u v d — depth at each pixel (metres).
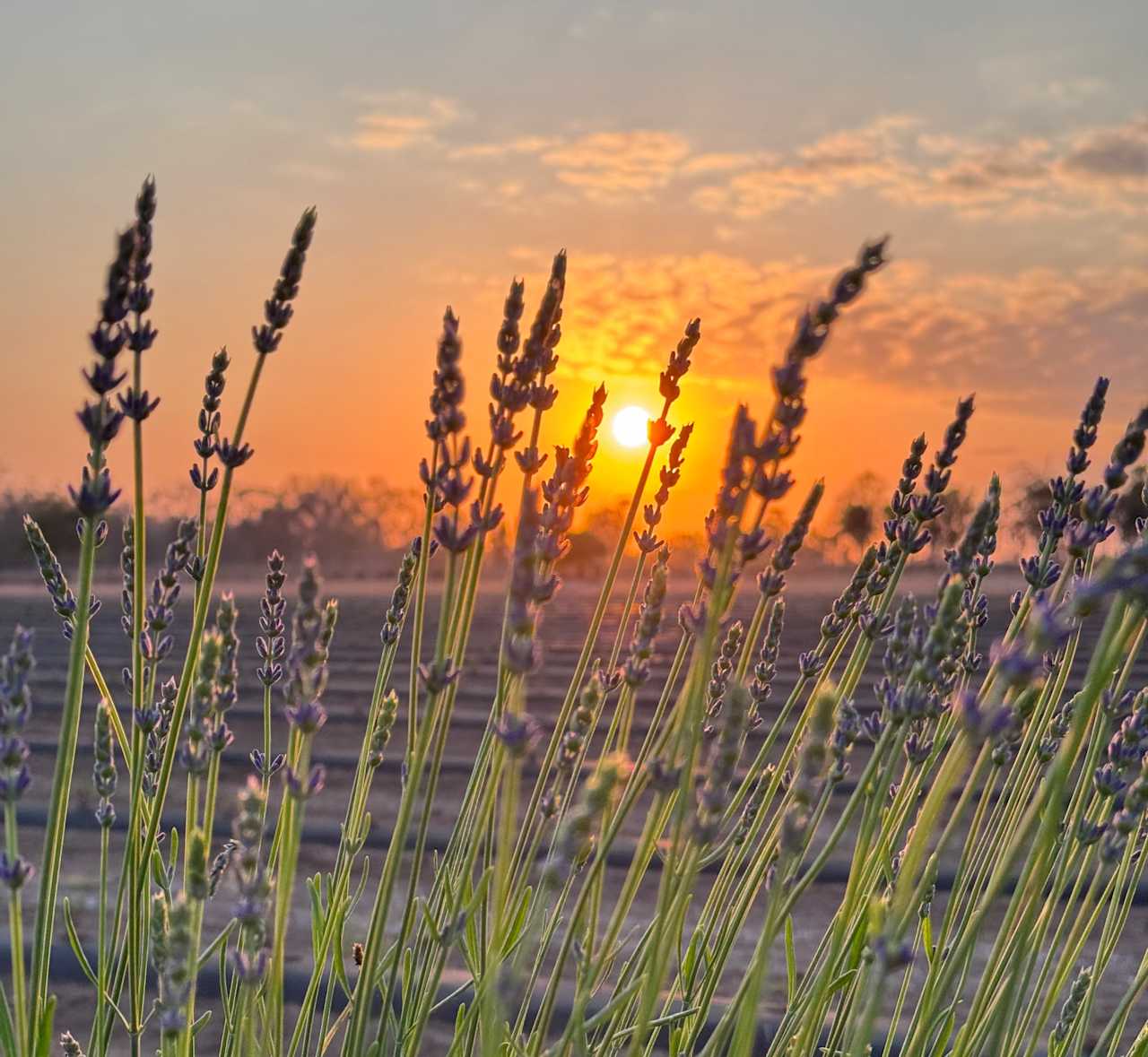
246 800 0.67
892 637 0.74
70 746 0.73
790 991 0.90
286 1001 1.17
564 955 0.69
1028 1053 0.80
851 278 0.64
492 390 0.72
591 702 0.80
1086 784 0.79
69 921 0.83
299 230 0.78
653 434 0.83
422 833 0.73
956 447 0.84
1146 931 1.47
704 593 0.75
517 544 0.65
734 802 0.86
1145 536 0.61
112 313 0.70
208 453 0.85
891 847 0.84
